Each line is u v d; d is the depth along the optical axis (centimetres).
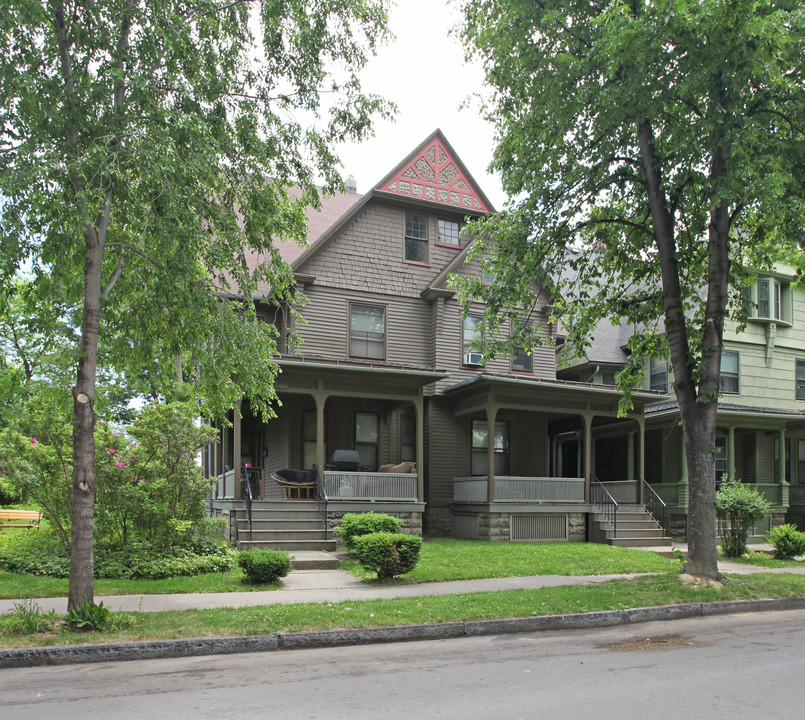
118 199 880
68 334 1041
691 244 1345
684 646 778
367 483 1756
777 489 2353
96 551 1184
